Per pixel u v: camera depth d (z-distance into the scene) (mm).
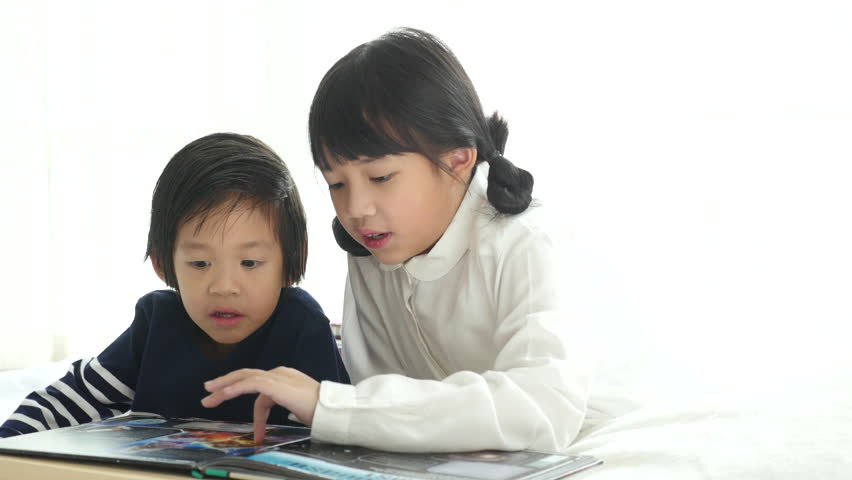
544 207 983
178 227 903
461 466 653
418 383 757
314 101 908
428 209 915
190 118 2600
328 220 2416
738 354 1490
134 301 2625
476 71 2158
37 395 984
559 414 775
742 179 1869
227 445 727
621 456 731
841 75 1824
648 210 1942
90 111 2631
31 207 2617
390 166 877
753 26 1895
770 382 910
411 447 710
